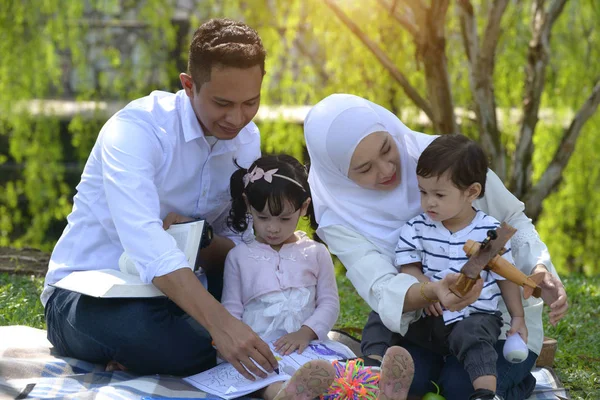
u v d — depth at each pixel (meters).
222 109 3.18
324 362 2.69
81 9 9.03
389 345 3.29
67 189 9.74
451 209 3.06
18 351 3.39
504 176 7.26
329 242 3.42
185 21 9.71
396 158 3.30
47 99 11.09
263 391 2.99
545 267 3.20
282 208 3.27
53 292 3.41
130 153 3.19
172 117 3.36
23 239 10.01
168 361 3.15
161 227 3.07
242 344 2.89
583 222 9.62
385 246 3.32
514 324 2.99
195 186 3.49
